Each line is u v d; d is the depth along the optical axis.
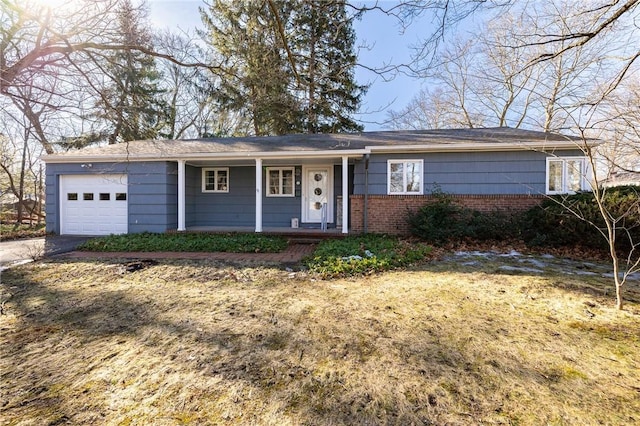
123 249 7.59
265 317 3.60
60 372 2.52
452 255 6.97
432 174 9.16
